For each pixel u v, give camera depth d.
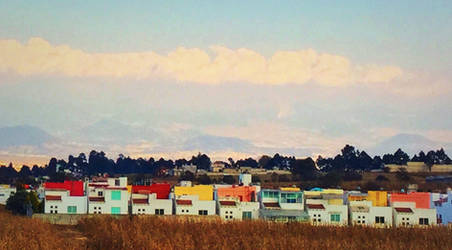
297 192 156.75
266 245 104.06
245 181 180.75
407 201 160.88
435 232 126.62
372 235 123.75
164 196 167.38
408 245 111.12
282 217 150.00
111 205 152.00
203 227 125.69
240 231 123.19
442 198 165.25
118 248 103.12
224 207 151.62
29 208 189.38
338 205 155.12
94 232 119.81
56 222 145.75
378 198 163.50
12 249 93.25
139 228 117.81
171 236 109.69
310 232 126.50
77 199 151.62
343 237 121.31
